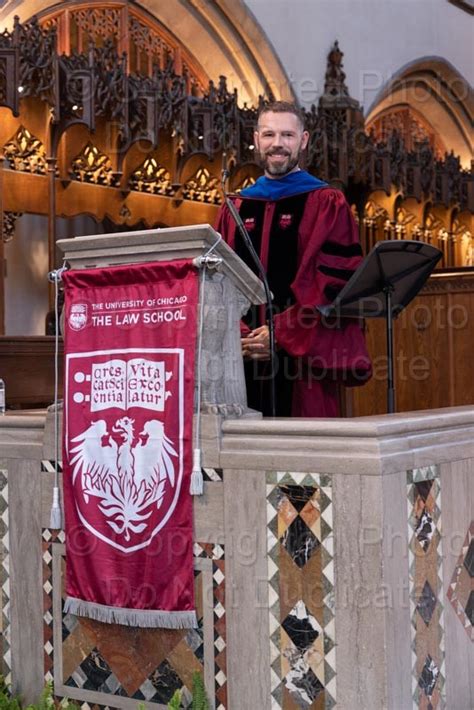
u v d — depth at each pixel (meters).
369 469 4.39
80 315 5.20
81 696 5.20
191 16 15.05
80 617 5.21
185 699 4.89
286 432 4.63
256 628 4.71
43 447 5.34
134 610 4.95
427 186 17.88
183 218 13.95
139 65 14.64
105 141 12.79
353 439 4.47
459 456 5.00
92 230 15.88
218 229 7.18
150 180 13.49
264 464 4.67
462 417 5.04
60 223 15.49
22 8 12.93
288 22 16.42
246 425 4.74
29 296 15.10
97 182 12.95
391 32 18.81
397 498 4.51
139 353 4.99
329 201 6.79
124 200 13.22
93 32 13.98
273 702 4.66
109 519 5.05
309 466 4.55
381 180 16.14
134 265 5.03
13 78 11.21
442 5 20.19
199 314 4.87
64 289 5.28
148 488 4.93
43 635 5.36
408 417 4.79
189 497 4.85
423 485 4.73
